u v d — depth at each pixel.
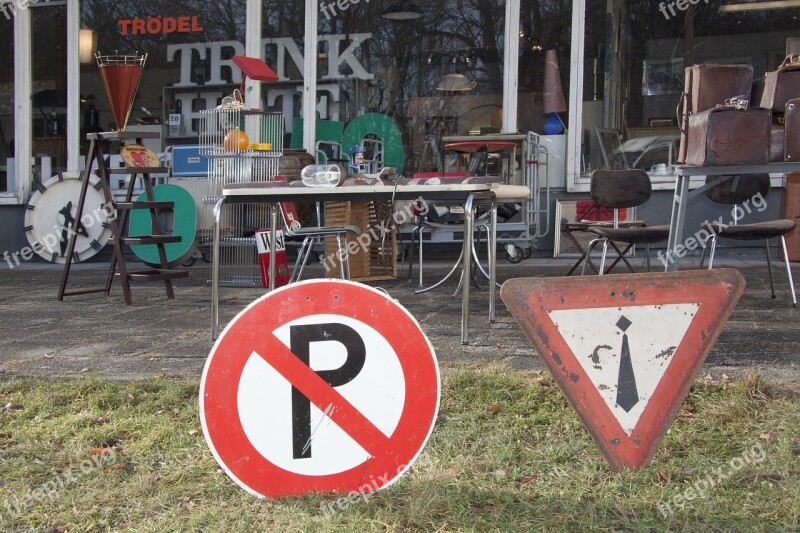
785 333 4.28
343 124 9.23
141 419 3.10
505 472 2.51
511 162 8.23
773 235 5.00
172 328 4.98
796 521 2.13
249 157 7.03
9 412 3.23
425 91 9.04
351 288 2.10
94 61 9.66
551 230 8.60
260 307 2.07
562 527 2.12
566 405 3.09
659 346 2.21
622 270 7.16
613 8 8.47
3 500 2.41
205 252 8.68
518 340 4.27
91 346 4.48
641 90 8.47
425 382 2.12
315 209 8.41
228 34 9.38
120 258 6.05
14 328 5.14
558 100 8.60
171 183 8.23
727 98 3.89
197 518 2.22
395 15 9.03
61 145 9.72
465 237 4.16
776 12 8.24
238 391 2.06
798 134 3.61
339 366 2.09
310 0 9.16
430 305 5.51
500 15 8.73
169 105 9.56
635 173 5.52
